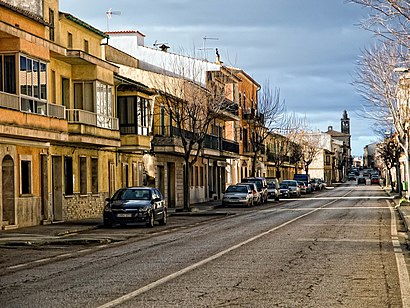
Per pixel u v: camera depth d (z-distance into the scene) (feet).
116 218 120.26
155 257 70.23
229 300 43.11
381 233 98.07
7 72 114.42
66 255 75.72
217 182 273.54
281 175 427.74
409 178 195.00
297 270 57.77
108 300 43.50
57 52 130.93
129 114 168.66
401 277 53.42
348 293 45.83
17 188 119.03
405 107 180.34
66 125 130.62
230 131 292.40
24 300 44.42
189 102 196.13
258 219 140.26
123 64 207.92
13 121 111.24
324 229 106.42
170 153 197.16
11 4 125.90
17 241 92.84
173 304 41.78
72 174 143.54
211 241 88.74
